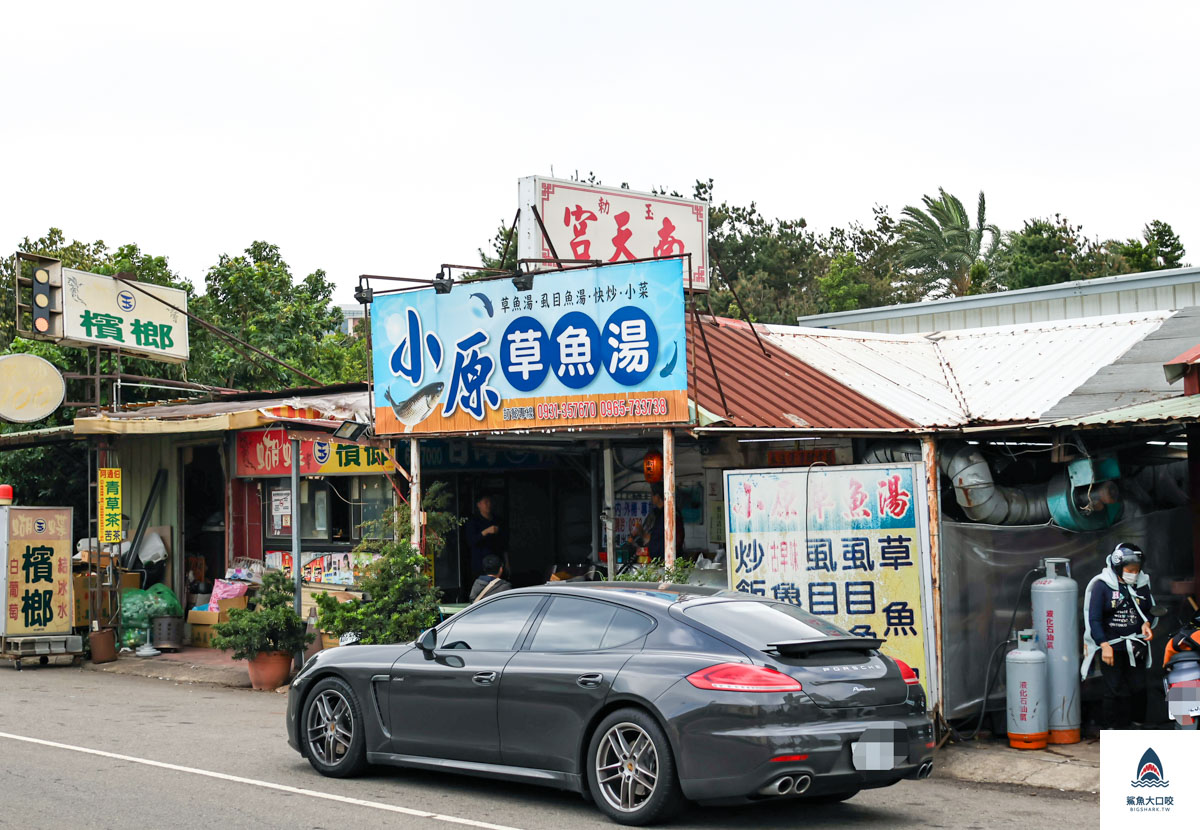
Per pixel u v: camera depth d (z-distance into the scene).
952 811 8.00
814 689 7.03
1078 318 19.75
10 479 21.55
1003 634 10.77
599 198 15.17
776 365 15.34
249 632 13.88
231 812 7.58
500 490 15.95
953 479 11.54
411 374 13.22
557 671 7.70
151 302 19.20
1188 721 8.73
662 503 15.28
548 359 12.20
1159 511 11.85
